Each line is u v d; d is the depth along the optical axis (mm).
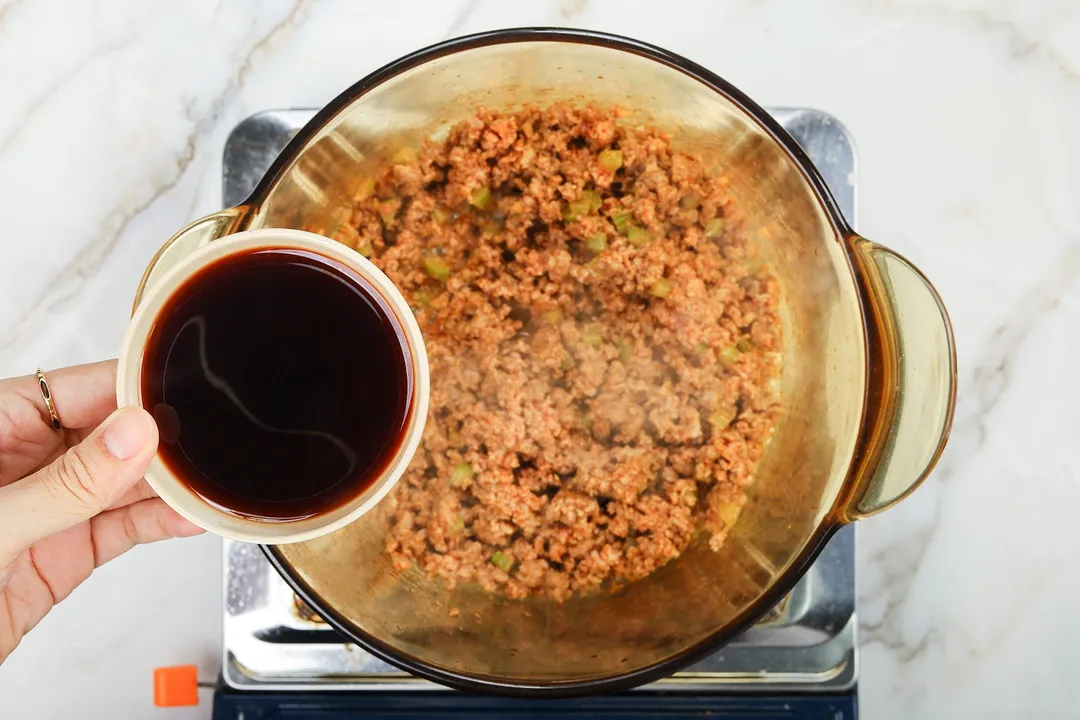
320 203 515
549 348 517
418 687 547
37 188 598
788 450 519
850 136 558
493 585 528
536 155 526
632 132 532
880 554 598
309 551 491
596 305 525
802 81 590
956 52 593
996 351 596
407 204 532
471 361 521
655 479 526
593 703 546
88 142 597
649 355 521
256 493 412
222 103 596
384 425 421
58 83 598
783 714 542
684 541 525
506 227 528
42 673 592
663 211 527
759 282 532
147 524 532
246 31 594
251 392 416
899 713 595
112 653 593
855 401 483
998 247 595
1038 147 593
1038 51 594
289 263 416
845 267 476
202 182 599
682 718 543
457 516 520
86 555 529
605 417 518
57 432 521
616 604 526
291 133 557
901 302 467
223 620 545
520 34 476
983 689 595
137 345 404
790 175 490
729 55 589
